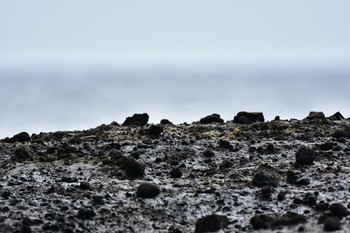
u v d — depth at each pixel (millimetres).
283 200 51312
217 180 57125
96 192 52906
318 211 47781
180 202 51156
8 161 62281
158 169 60375
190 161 62688
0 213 47344
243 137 71062
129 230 46625
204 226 45500
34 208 48562
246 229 45250
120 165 59906
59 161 62312
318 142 68562
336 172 58031
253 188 54531
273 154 64562
